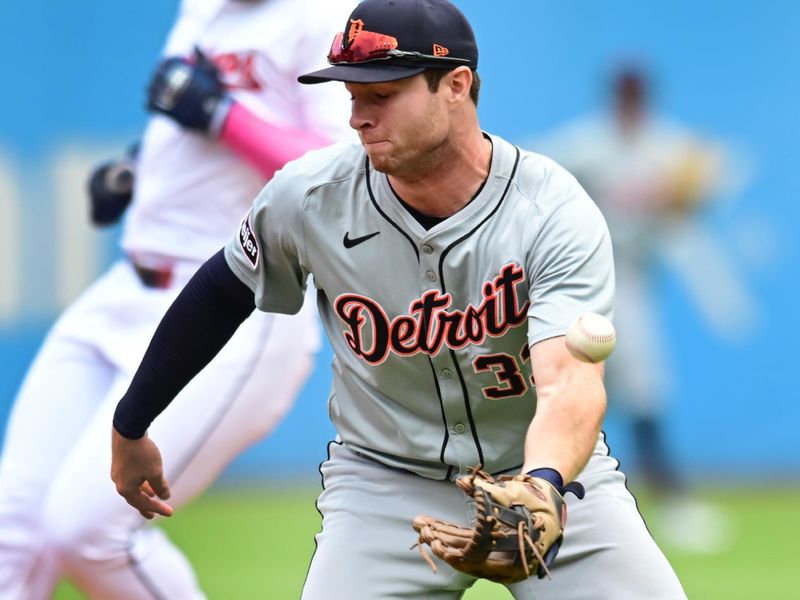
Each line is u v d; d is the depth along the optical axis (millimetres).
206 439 15812
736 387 35062
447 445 12508
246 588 24078
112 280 16875
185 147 16344
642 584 12156
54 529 15211
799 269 34812
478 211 11594
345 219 11930
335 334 12695
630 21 35062
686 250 33906
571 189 11578
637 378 31125
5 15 33250
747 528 30656
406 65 10922
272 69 16141
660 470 31188
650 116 34625
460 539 10023
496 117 35188
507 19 35031
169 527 30422
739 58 34844
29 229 33250
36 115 33312
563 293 11117
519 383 12180
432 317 11938
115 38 33688
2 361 33312
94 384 16500
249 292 12484
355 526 12789
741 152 34656
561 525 10141
